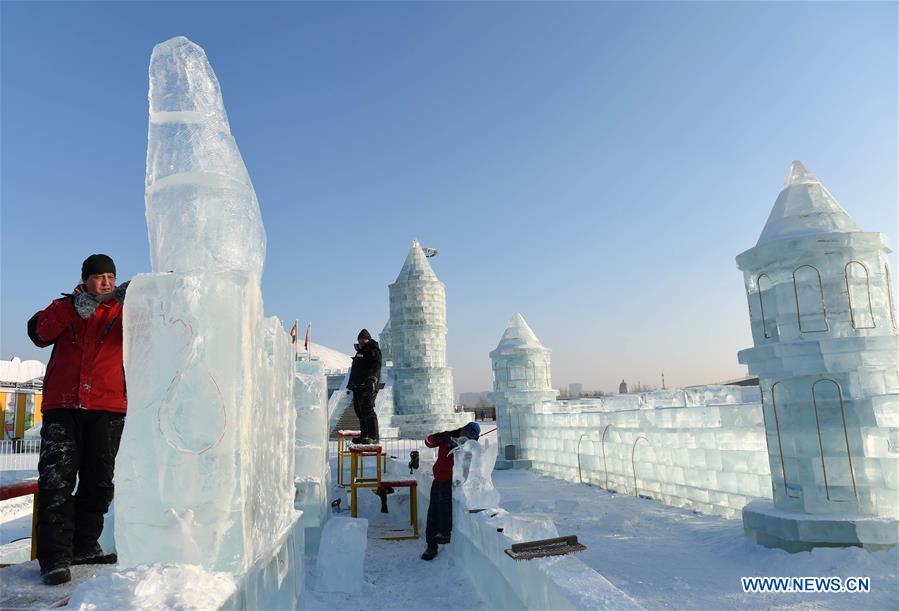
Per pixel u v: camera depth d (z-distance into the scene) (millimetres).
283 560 3764
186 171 3012
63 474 2754
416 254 33656
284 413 4168
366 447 8828
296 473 7312
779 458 6207
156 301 2777
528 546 3764
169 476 2654
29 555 4734
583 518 8039
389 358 43125
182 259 2949
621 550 6160
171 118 3094
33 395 26141
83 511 3033
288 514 4281
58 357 2963
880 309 6102
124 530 2623
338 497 10797
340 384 40438
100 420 3021
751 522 6152
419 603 5012
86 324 3021
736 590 4688
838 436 5777
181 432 2691
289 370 4520
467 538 5844
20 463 16922
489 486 6160
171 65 3168
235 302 2840
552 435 14336
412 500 8141
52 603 2238
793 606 4254
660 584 4891
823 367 5828
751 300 6738
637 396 11719
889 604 4191
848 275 6090
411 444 24859
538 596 3365
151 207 2996
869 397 5680
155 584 2213
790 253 6172
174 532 2609
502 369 16672
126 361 2719
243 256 3123
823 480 5801
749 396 10125
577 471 12844
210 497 2664
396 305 32719
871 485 5617
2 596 2361
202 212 2994
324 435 7996
